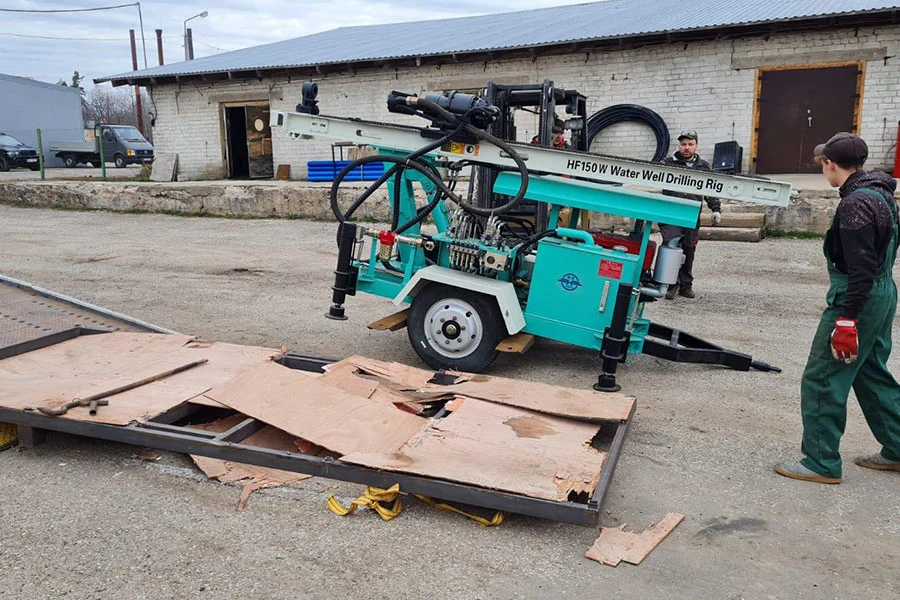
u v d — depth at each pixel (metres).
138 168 29.20
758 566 3.26
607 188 5.38
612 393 4.88
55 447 4.34
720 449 4.50
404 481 3.57
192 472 4.04
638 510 3.75
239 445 3.87
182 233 13.45
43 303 6.43
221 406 4.30
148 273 9.86
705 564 3.27
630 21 15.86
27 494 3.80
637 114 14.80
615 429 4.76
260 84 18.67
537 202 6.36
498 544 3.40
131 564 3.20
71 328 5.65
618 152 15.25
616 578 3.16
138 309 7.88
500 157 5.48
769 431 4.80
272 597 2.98
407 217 6.23
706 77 14.35
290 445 4.14
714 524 3.62
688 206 5.19
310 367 5.30
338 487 3.88
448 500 3.54
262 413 4.19
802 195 12.09
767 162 14.66
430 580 3.12
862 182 3.69
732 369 6.12
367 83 17.44
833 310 3.79
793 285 9.21
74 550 3.30
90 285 9.06
